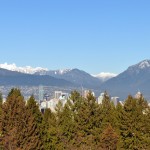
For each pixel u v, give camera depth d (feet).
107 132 238.89
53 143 246.27
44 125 250.57
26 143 216.95
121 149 243.60
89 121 244.22
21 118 218.59
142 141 247.70
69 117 252.01
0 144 212.02
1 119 217.56
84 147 237.45
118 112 253.85
